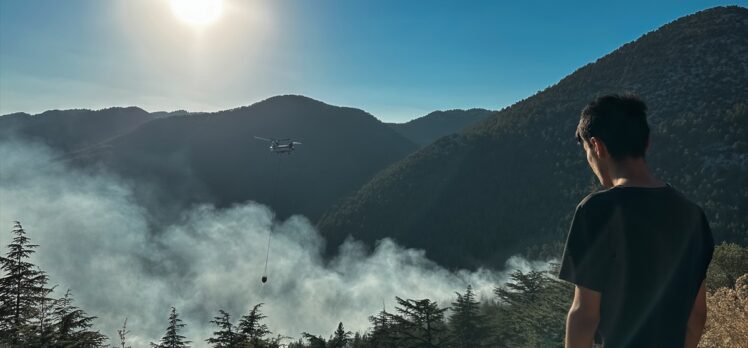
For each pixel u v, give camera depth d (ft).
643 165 5.64
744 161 354.95
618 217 5.20
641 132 5.50
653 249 5.04
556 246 373.81
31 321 72.95
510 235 453.17
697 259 5.21
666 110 467.11
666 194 5.28
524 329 135.64
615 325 5.10
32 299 75.05
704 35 561.84
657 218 5.08
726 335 18.21
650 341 4.91
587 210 5.49
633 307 5.02
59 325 72.23
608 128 5.54
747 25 555.69
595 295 5.28
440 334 143.33
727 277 66.33
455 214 522.06
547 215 450.71
